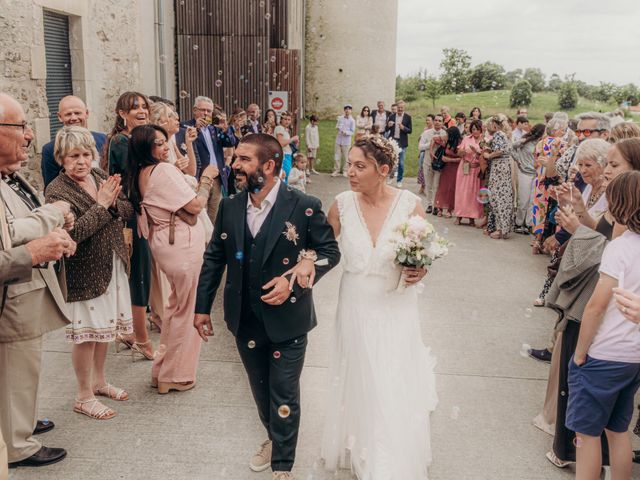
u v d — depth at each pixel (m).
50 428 3.48
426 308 5.76
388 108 29.75
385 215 2.99
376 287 2.96
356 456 3.04
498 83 23.39
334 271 6.95
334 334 3.14
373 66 29.12
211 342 4.83
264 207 2.83
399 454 2.86
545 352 4.61
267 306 2.84
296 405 2.93
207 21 10.09
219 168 6.61
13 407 2.98
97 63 7.37
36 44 5.94
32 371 3.01
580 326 2.85
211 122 6.48
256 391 3.06
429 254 2.83
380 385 2.89
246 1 10.02
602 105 17.55
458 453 3.34
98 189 3.59
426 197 11.86
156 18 9.27
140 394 3.93
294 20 19.11
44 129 6.14
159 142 3.68
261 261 2.81
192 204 3.69
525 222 9.20
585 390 2.68
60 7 6.36
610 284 2.54
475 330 5.21
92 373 3.88
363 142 2.91
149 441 3.38
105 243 3.47
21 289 2.89
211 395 3.94
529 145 9.04
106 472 3.09
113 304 3.58
